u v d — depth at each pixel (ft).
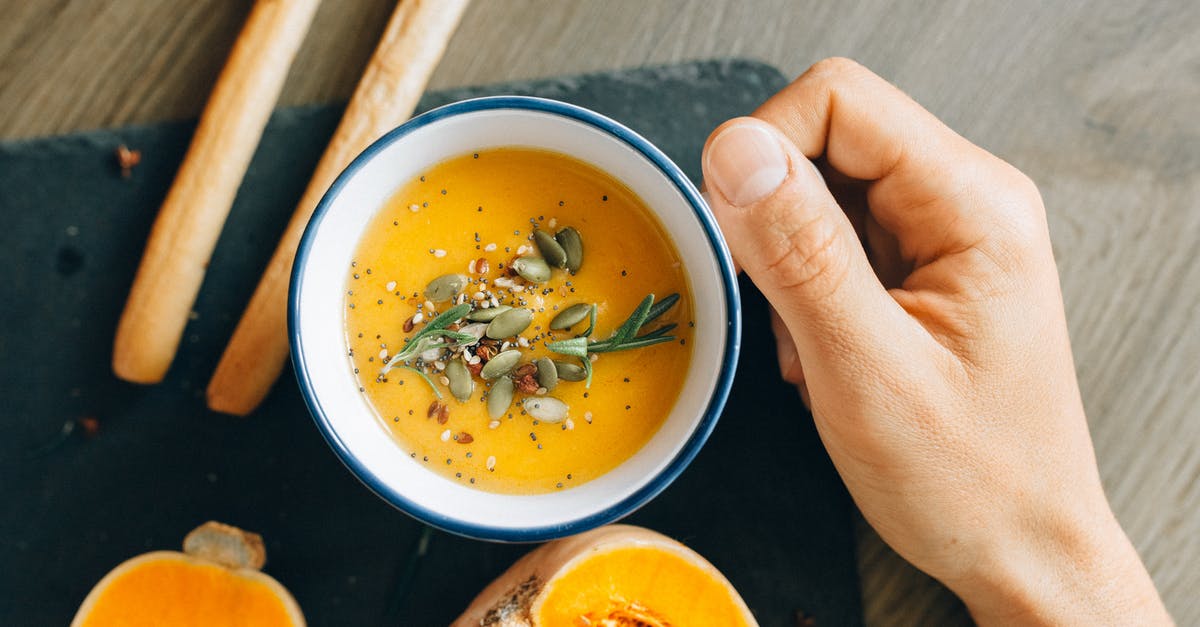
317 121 1.03
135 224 1.03
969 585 1.00
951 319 0.94
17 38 1.02
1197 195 1.08
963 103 1.08
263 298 0.99
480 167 0.90
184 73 1.03
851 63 0.97
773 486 1.05
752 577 1.05
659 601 0.95
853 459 0.95
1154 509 1.08
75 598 1.02
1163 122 1.08
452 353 0.91
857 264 0.87
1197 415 1.08
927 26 1.08
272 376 1.01
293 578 1.03
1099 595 0.98
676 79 1.06
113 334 1.03
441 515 0.84
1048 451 0.95
